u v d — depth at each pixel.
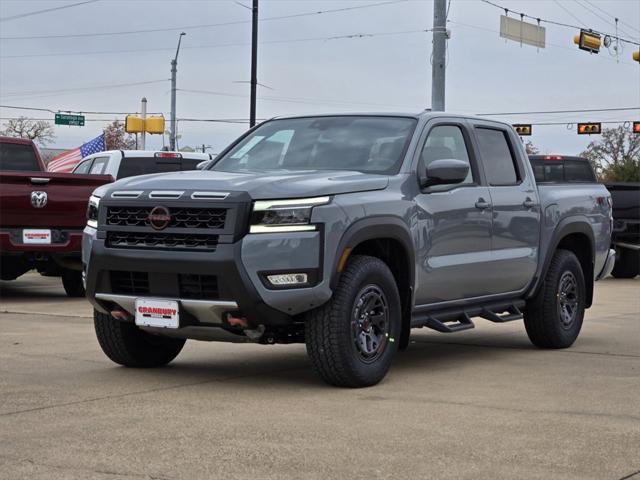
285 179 6.38
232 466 4.47
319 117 7.79
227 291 6.11
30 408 5.75
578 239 9.33
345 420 5.46
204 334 6.50
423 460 4.60
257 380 6.82
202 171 7.18
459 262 7.48
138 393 6.27
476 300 7.86
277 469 4.42
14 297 13.43
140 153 15.34
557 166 18.61
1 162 14.38
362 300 6.46
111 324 7.04
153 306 6.41
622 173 79.12
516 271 8.19
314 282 6.15
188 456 4.64
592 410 5.79
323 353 6.32
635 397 6.23
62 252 12.22
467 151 7.85
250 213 6.14
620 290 16.69
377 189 6.70
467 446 4.87
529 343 9.17
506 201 8.05
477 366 7.61
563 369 7.46
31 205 12.00
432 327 7.29
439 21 23.09
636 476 4.36
